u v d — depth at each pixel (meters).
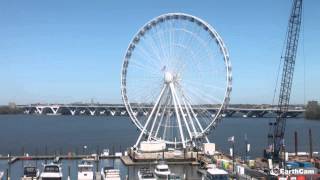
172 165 145.00
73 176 125.38
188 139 162.75
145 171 118.69
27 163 152.25
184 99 156.25
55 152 192.62
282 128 156.12
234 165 125.88
